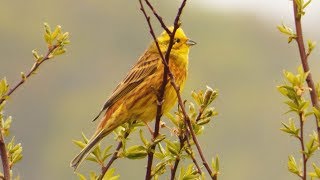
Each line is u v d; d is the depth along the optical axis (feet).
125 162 91.97
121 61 133.39
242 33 126.52
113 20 136.77
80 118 122.01
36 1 132.67
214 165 22.44
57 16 138.21
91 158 25.30
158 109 23.94
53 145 118.93
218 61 125.08
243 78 120.67
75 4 135.33
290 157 23.00
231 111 109.40
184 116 22.67
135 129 25.93
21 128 119.65
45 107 121.90
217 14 135.85
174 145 23.47
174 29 22.41
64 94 124.26
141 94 29.40
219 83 121.80
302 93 22.63
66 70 128.26
